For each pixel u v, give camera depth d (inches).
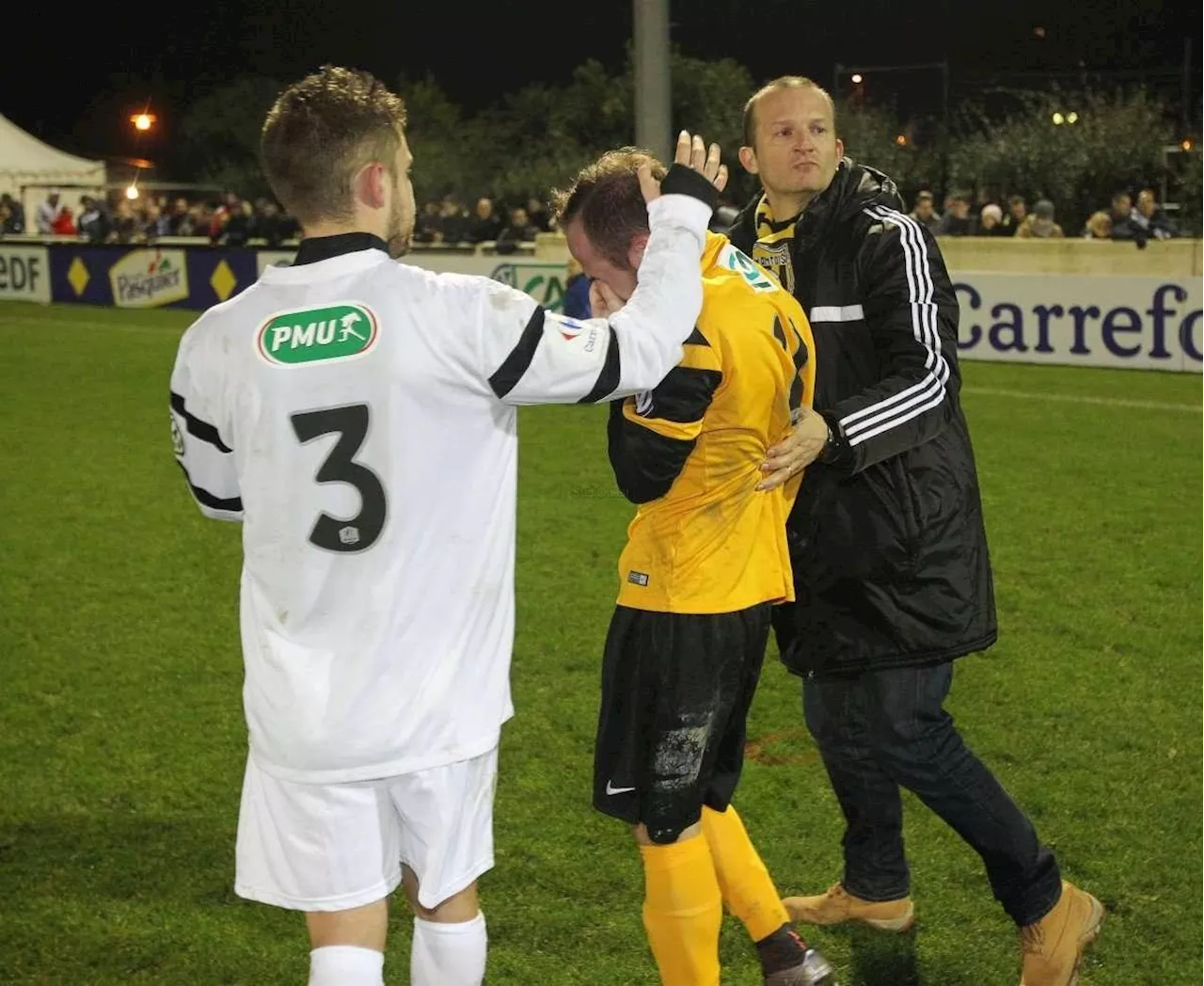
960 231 568.1
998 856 98.8
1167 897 117.2
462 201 853.2
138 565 225.1
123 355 498.3
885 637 95.6
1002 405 361.7
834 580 96.0
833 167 97.9
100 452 319.3
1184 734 152.6
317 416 71.0
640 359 73.0
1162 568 215.8
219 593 210.4
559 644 183.5
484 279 73.4
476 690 74.7
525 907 117.0
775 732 154.3
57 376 442.3
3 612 200.5
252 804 75.6
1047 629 187.8
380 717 71.9
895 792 107.9
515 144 920.9
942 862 123.8
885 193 97.7
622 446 81.8
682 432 80.6
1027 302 435.8
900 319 92.3
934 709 97.0
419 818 74.7
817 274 97.0
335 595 71.8
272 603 73.2
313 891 73.8
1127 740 150.9
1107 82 842.8
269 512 72.3
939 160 722.8
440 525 72.4
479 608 74.5
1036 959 100.2
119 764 147.4
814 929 113.1
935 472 95.3
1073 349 429.4
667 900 89.4
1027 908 100.0
